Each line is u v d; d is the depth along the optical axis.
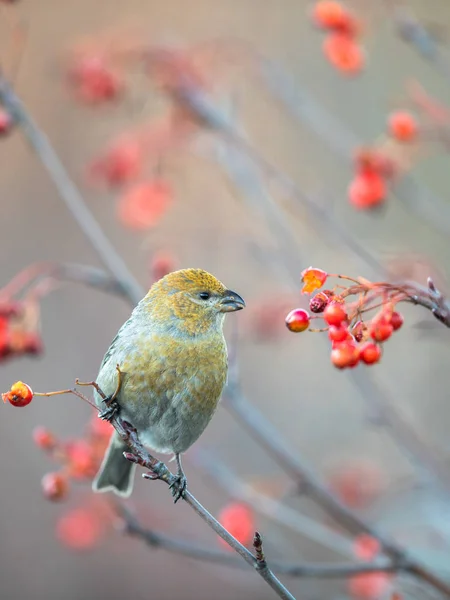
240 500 10.76
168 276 9.14
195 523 14.98
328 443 16.02
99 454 9.58
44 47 17.77
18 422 16.84
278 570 8.77
